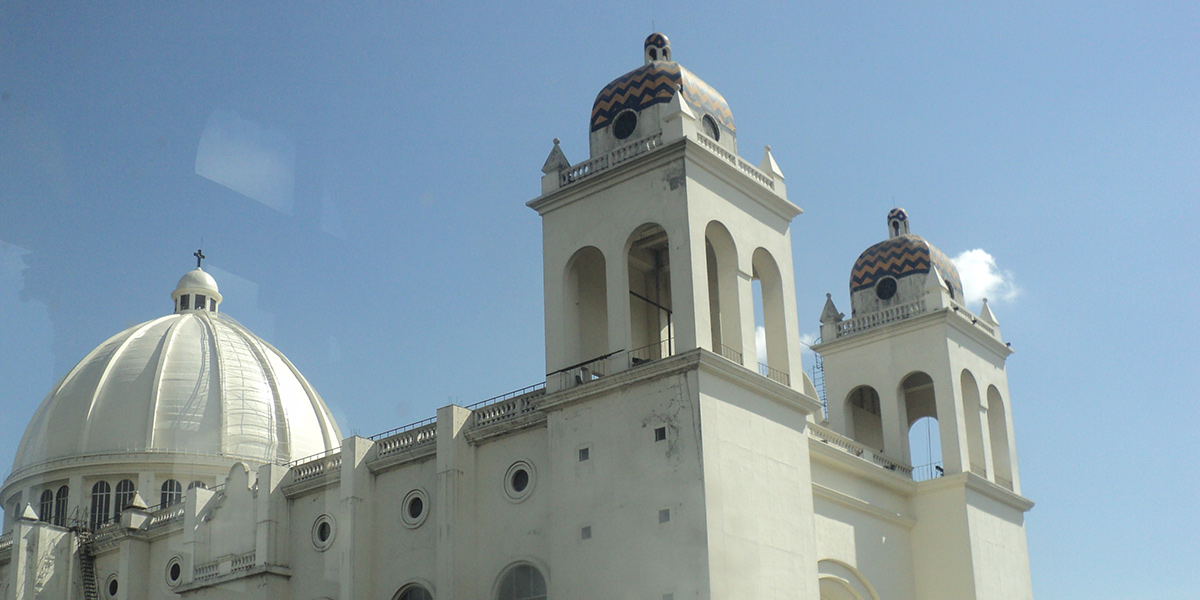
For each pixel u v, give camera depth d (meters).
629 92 39.22
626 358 35.31
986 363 49.56
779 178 41.16
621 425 34.41
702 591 30.98
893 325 47.75
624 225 36.88
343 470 41.38
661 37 41.44
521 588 35.91
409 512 39.78
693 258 34.97
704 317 34.62
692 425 32.81
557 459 35.62
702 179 36.62
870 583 41.16
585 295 39.50
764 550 33.72
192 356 59.41
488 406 39.00
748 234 38.34
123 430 55.97
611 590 32.94
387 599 39.16
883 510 42.97
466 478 38.22
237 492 44.88
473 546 37.53
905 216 51.91
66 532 41.25
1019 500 47.50
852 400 49.53
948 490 44.50
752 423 35.09
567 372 36.69
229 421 56.72
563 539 34.59
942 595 43.47
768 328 39.53
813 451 39.47
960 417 45.69
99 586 43.06
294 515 43.44
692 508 31.98
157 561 45.88
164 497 53.22
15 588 32.66
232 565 43.25
